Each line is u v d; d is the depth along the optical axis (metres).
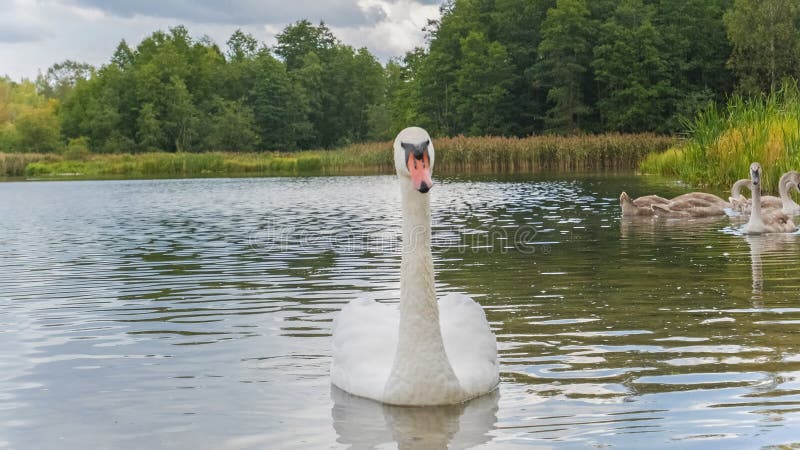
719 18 89.81
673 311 8.88
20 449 5.27
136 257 15.04
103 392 6.47
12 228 21.84
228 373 6.93
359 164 66.31
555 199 27.19
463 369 6.20
